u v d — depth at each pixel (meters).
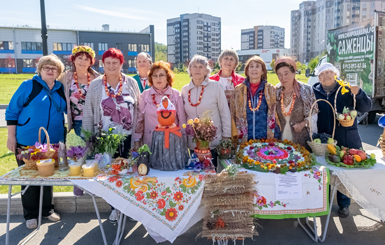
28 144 3.08
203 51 107.88
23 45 49.72
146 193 2.56
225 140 3.14
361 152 2.87
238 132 3.33
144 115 3.22
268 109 3.28
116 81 3.17
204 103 3.15
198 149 2.81
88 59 3.27
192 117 3.20
